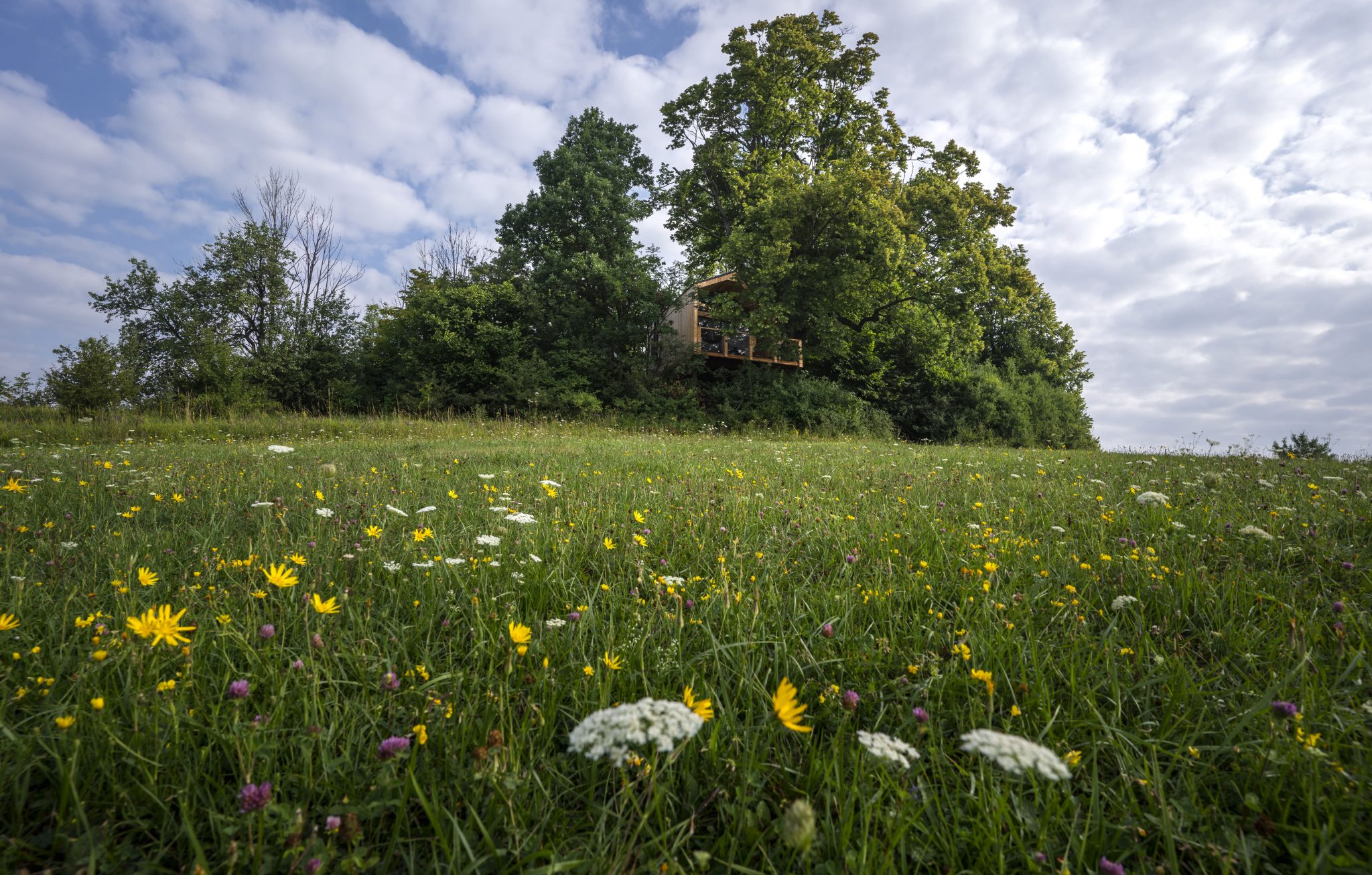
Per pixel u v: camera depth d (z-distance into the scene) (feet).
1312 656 7.09
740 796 4.71
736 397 81.71
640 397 80.18
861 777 5.06
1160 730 6.03
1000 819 4.60
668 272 88.63
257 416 61.62
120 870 4.15
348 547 10.75
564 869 4.14
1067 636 7.86
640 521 12.41
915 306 91.40
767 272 77.66
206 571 9.10
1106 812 5.11
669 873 4.08
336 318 112.98
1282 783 5.02
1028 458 35.29
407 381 84.02
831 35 91.61
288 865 4.10
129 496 15.31
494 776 4.61
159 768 4.82
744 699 6.32
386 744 4.41
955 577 9.99
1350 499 15.72
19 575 8.70
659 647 7.09
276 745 4.99
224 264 106.93
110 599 8.31
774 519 14.12
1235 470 24.39
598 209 92.53
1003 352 127.65
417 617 8.09
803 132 92.38
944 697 6.53
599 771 5.27
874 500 17.24
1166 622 8.25
